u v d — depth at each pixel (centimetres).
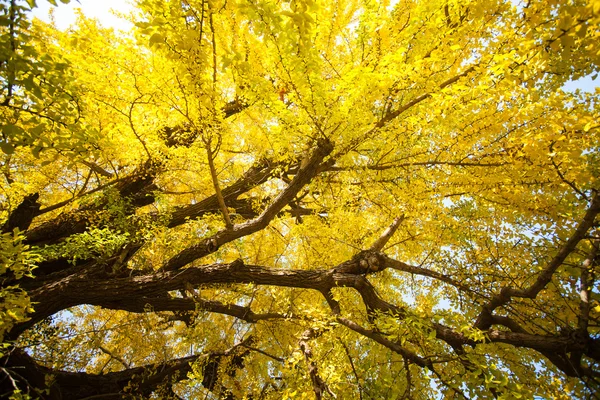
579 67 240
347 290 375
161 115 313
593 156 309
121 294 335
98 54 276
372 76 224
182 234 384
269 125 293
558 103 238
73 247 297
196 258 360
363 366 284
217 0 217
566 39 162
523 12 218
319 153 287
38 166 362
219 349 425
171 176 383
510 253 342
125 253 362
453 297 374
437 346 329
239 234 346
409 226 366
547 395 269
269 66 267
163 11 197
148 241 363
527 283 340
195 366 319
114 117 312
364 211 378
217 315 491
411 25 270
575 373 268
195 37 200
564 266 320
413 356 276
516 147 254
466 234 346
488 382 231
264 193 496
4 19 157
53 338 355
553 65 226
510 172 268
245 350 406
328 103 256
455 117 249
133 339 443
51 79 177
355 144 286
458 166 281
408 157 289
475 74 249
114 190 336
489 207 340
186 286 348
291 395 247
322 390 258
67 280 328
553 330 322
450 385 261
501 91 230
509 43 239
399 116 300
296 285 349
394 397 248
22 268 226
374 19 259
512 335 281
